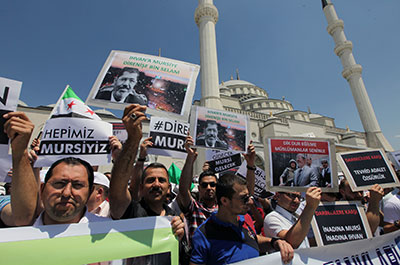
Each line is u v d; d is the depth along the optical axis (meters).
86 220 2.03
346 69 38.38
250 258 2.10
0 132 2.15
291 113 41.28
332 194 3.58
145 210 2.61
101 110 24.44
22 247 1.61
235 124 4.14
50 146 2.69
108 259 1.78
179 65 3.30
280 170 2.85
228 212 2.20
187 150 3.58
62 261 1.66
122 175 2.00
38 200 2.01
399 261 2.36
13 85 2.30
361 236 2.65
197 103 27.48
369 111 36.78
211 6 27.33
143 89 2.99
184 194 3.32
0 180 2.10
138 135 1.97
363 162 3.11
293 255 2.10
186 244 2.51
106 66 3.04
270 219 2.72
